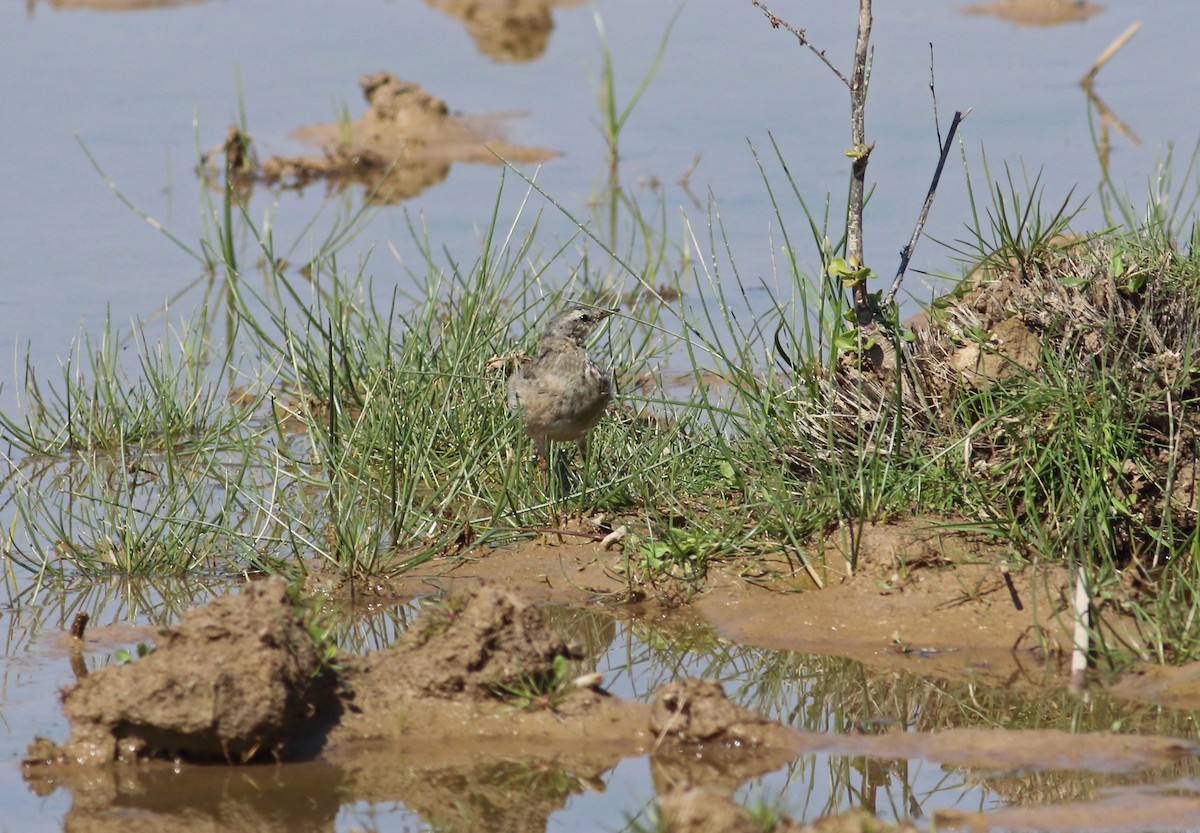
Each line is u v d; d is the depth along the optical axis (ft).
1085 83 80.28
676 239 61.67
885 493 36.17
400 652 30.32
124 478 41.81
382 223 66.44
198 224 67.77
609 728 29.30
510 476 40.65
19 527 41.45
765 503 36.81
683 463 40.19
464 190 71.15
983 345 37.45
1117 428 35.06
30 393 50.34
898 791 27.07
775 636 33.53
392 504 39.34
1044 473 35.70
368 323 50.67
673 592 35.70
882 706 30.35
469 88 88.17
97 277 61.16
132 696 27.96
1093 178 62.28
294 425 48.85
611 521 39.19
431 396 44.42
